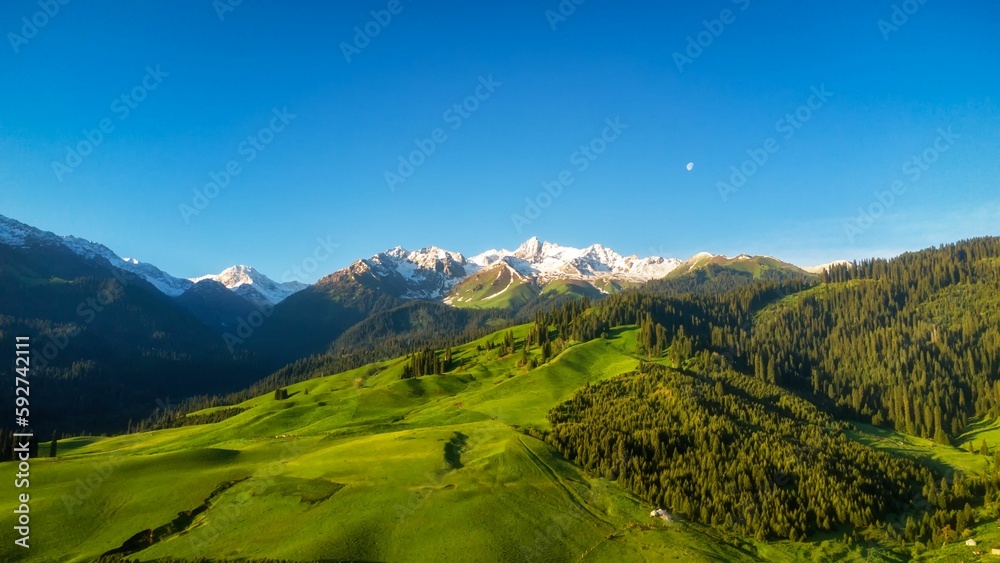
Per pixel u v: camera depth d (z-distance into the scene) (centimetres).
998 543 8662
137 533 8225
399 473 10125
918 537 9312
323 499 9125
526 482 10069
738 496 10106
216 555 7581
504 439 12044
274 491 9394
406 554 7738
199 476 10075
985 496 10469
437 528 8338
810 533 9456
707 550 8469
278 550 7656
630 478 10506
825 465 11400
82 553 7706
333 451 11719
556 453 11581
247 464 11138
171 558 7488
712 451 11475
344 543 7831
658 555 8162
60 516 8531
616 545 8412
